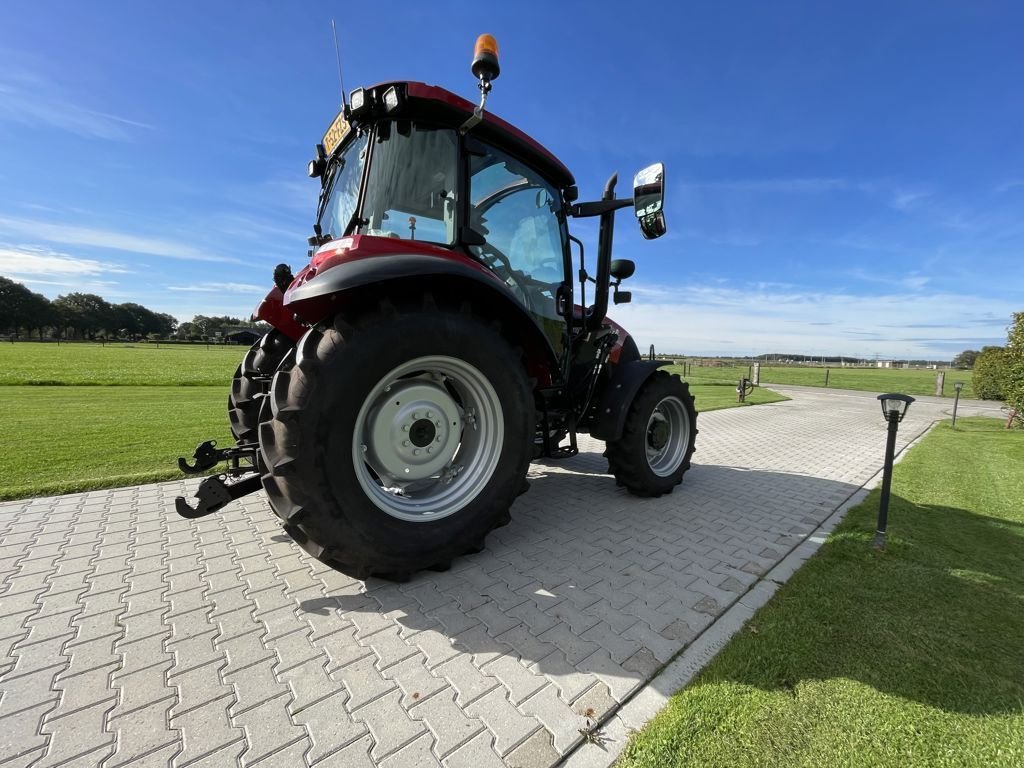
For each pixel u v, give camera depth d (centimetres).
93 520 325
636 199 320
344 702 165
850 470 539
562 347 361
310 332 222
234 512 344
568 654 194
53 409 847
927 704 167
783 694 171
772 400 1521
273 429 207
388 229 262
